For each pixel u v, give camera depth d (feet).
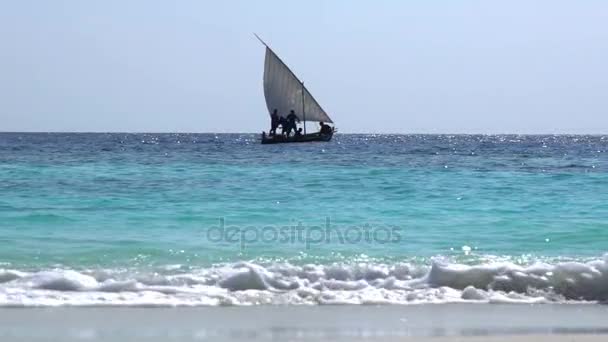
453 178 371.56
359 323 118.21
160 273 153.28
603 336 109.91
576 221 236.84
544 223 232.53
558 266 145.48
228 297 134.62
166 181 344.69
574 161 581.53
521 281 143.43
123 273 150.61
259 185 328.49
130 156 579.07
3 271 144.25
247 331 112.16
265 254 180.65
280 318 121.19
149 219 232.12
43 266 163.02
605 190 317.22
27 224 220.02
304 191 306.76
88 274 148.66
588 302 136.26
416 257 178.50
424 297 137.49
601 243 202.28
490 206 268.62
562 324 118.62
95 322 116.47
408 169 437.58
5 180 341.21
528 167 483.10
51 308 125.49
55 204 260.42
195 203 266.77
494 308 130.52
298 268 152.35
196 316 121.80
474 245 197.36
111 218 232.53
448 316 123.85
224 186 322.55
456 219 239.30
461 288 143.95
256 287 143.23
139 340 106.11
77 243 191.72
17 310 123.75
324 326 115.96
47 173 381.60
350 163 504.84
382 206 265.95
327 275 150.30
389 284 145.59
